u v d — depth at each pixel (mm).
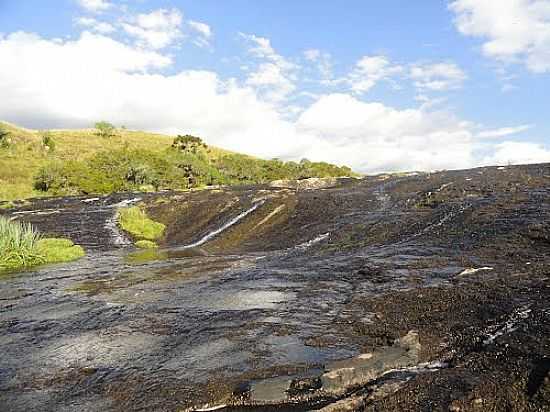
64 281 17219
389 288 12500
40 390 7949
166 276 16938
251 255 21172
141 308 12516
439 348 8305
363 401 6617
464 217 20031
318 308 11469
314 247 21125
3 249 21156
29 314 12672
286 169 76188
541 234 15695
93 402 7438
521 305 9609
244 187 40750
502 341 7984
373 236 20875
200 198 36688
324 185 37844
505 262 13703
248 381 7746
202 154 89000
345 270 15109
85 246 28062
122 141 109938
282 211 29281
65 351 9656
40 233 30984
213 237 28266
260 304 12148
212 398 7305
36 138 95938
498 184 25281
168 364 8672
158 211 35562
